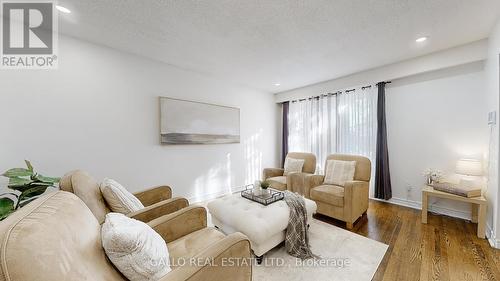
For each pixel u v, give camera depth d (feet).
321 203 8.93
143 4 5.66
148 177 9.63
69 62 7.48
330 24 6.79
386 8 5.99
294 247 6.36
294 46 8.35
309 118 14.78
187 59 9.68
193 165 11.34
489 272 5.42
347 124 12.73
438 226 8.18
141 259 2.85
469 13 6.29
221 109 12.56
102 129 8.28
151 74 9.66
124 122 8.87
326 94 13.67
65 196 3.05
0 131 6.31
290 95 15.57
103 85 8.28
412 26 7.00
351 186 7.98
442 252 6.36
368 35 7.55
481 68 8.52
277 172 13.05
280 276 5.41
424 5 5.89
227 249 3.13
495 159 6.77
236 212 6.51
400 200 10.89
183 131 10.73
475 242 6.91
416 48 8.70
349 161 10.09
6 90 6.40
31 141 6.81
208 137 11.88
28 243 1.85
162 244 3.43
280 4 5.71
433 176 9.28
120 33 7.29
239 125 13.71
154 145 9.82
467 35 7.67
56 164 7.27
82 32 7.23
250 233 5.69
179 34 7.36
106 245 2.77
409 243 6.92
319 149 14.17
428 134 9.97
